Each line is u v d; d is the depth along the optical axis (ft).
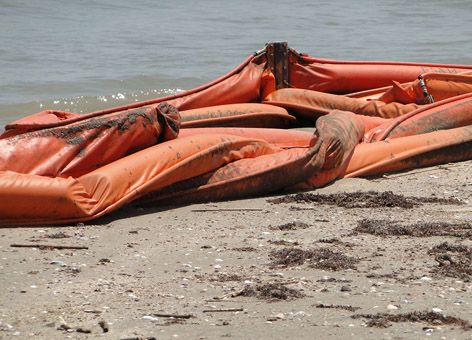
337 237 36.68
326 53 122.52
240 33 141.69
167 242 36.11
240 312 27.09
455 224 38.55
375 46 129.39
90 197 39.45
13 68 105.60
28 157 40.98
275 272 31.68
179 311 27.22
